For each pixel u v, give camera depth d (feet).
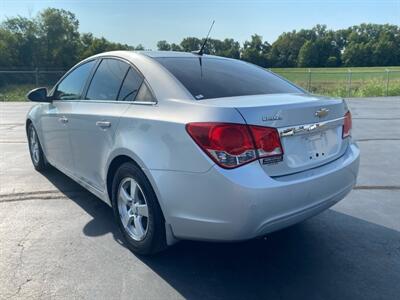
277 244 11.52
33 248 11.04
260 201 8.30
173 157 9.01
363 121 36.09
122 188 10.98
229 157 8.30
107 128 11.16
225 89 10.38
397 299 8.95
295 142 9.30
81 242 11.45
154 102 10.07
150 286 9.34
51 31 153.99
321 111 9.85
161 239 9.98
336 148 10.71
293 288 9.34
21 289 9.09
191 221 8.93
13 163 20.17
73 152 13.67
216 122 8.42
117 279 9.59
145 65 11.03
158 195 9.41
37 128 17.04
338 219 13.32
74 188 16.11
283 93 11.16
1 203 14.44
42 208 14.01
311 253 11.00
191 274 9.89
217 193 8.39
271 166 8.73
